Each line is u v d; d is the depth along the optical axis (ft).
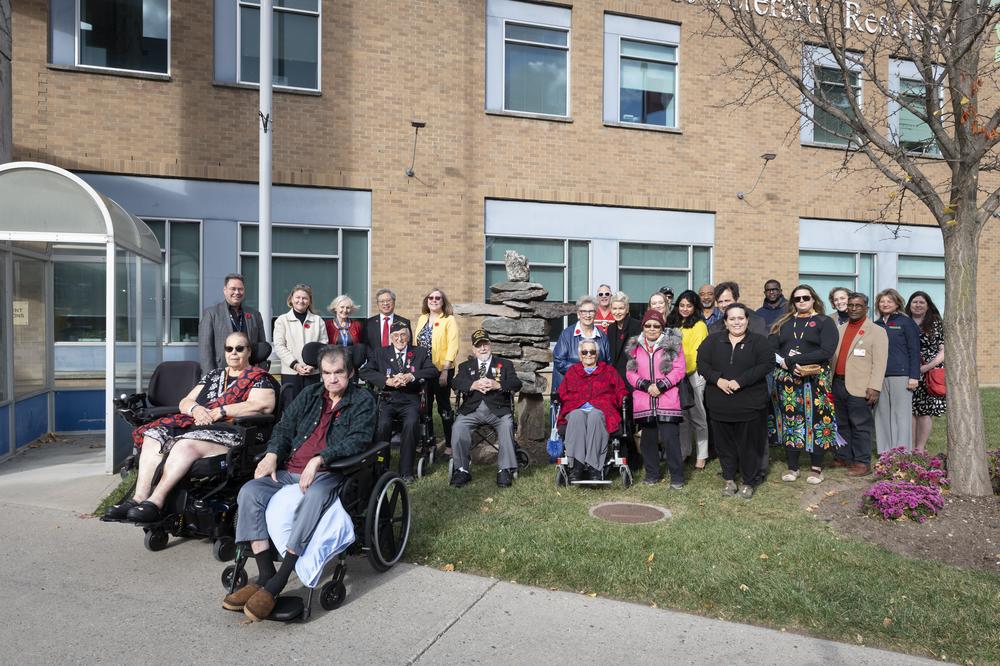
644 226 44.11
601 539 16.01
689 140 44.68
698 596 13.17
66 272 29.71
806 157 46.98
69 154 33.86
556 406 22.35
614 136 43.24
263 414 16.92
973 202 18.63
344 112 38.09
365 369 22.76
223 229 36.37
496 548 15.44
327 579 14.21
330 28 37.81
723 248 45.52
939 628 11.80
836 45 19.52
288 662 10.77
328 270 38.32
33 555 15.35
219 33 36.22
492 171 41.01
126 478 21.67
